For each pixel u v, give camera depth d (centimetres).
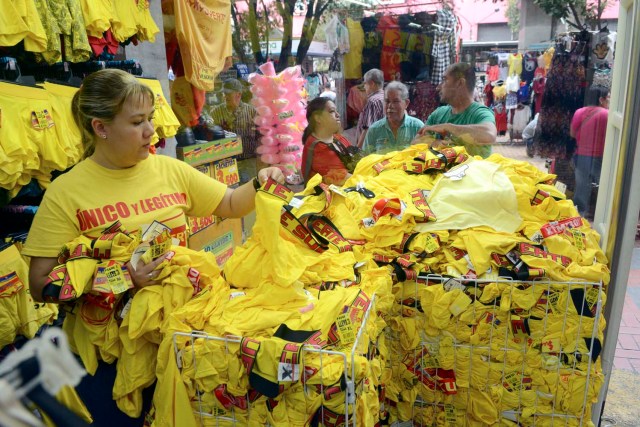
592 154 316
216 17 335
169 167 161
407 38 306
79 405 130
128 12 257
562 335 176
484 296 176
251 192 165
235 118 367
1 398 50
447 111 296
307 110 291
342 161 289
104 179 145
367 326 140
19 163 187
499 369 183
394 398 196
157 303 139
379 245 190
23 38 193
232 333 129
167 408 132
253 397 128
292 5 334
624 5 199
